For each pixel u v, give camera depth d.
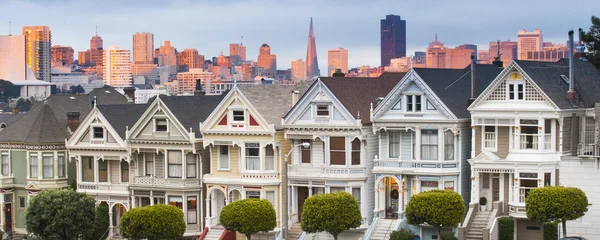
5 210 105.94
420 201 79.69
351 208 83.00
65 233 96.06
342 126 86.69
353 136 86.56
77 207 95.56
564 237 75.81
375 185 86.31
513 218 80.44
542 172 79.25
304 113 88.88
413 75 83.88
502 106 80.69
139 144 97.25
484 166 81.31
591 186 77.88
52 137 104.19
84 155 100.88
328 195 83.19
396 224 84.81
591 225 78.25
